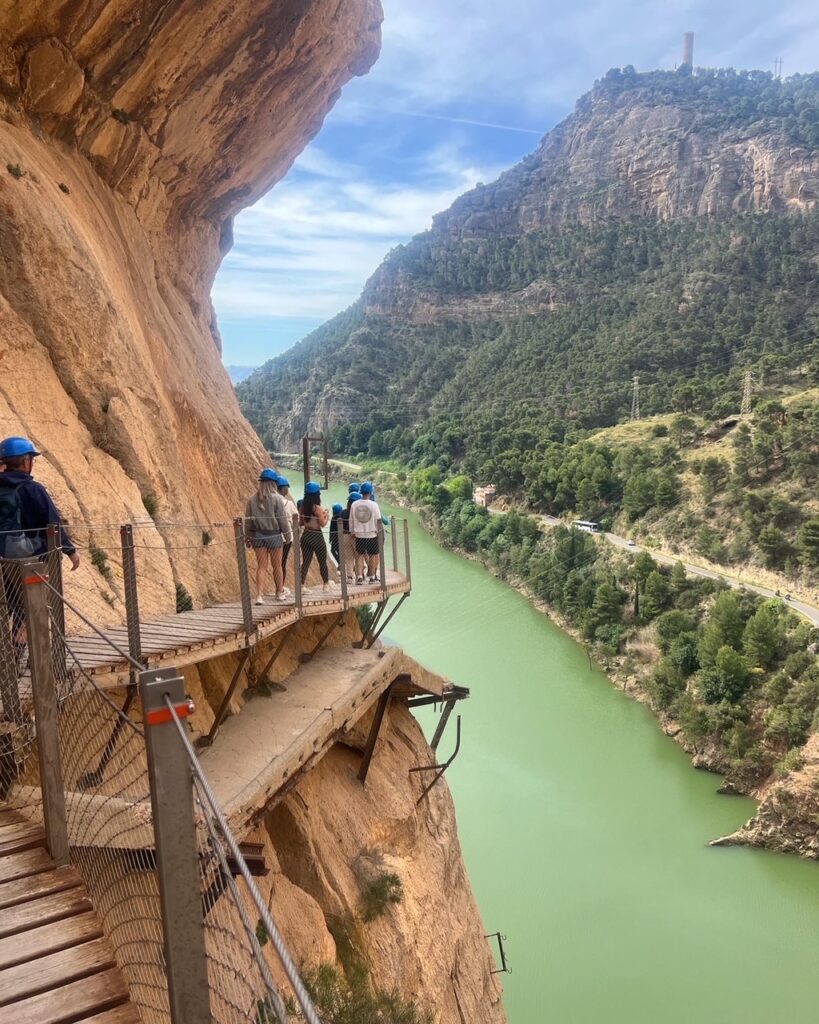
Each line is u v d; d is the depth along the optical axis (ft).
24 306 32.86
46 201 34.68
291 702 36.76
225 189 62.75
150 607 31.96
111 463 34.22
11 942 11.66
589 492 279.49
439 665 180.04
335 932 33.19
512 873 107.14
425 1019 34.53
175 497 39.45
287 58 51.52
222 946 12.14
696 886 107.04
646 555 214.90
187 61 45.57
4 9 35.78
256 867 25.44
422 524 313.53
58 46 38.45
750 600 196.34
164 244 57.57
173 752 8.09
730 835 120.57
